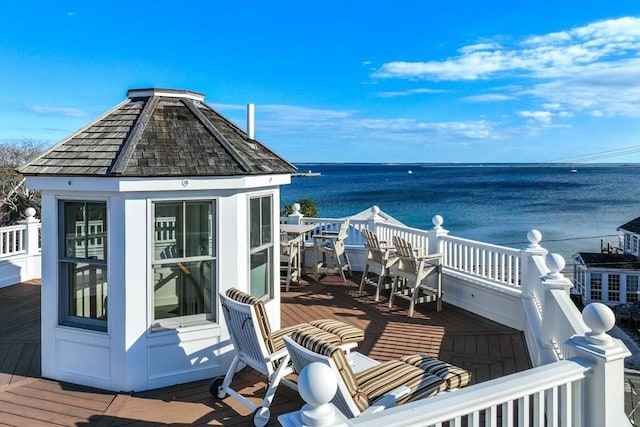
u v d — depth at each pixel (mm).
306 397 1606
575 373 2303
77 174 3916
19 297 7477
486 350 5090
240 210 4445
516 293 5766
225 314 3893
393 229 8617
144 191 3986
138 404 3820
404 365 3139
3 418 3566
